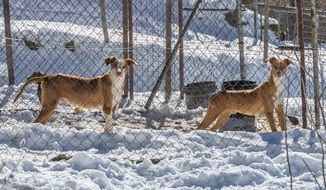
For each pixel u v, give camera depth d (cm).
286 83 1348
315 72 858
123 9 1259
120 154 760
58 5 1947
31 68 1548
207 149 757
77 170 672
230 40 1973
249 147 745
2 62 1515
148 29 1903
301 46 884
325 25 1778
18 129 816
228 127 1012
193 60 1589
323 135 761
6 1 1292
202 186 640
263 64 1614
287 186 628
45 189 612
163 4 2031
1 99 1209
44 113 970
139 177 667
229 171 653
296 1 885
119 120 1094
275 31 2088
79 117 1084
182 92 1281
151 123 1082
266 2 1568
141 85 1501
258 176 650
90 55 1595
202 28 2011
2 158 700
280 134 776
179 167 685
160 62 1575
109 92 933
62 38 1650
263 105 936
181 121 1101
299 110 1130
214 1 2086
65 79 966
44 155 759
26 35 1625
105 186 637
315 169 670
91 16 1908
